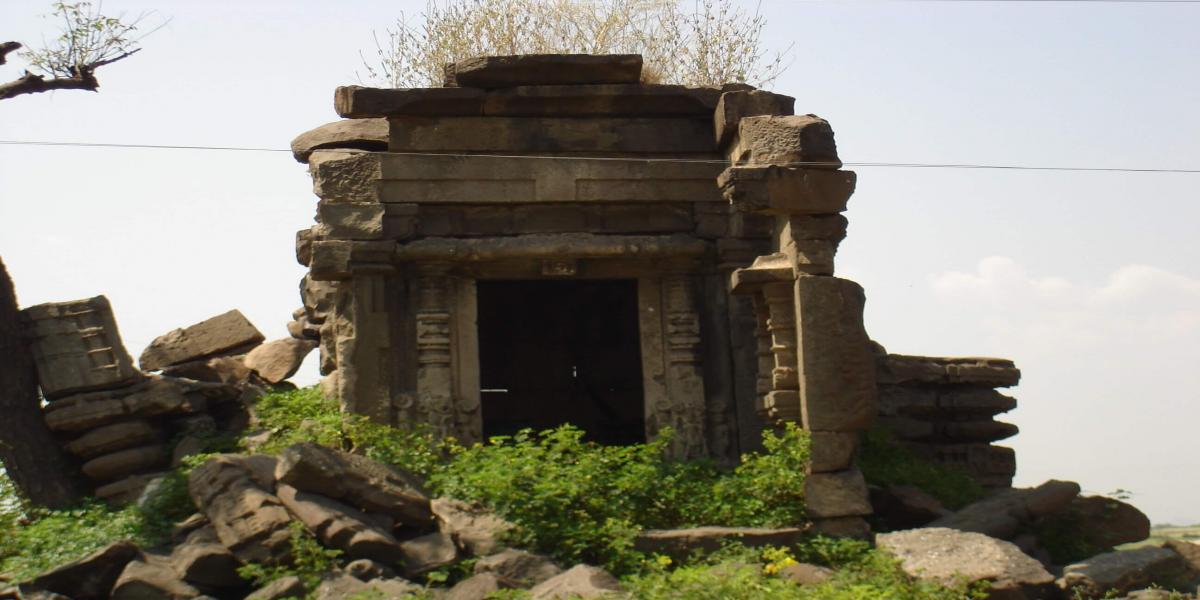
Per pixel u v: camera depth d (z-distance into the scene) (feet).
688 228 50.62
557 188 49.73
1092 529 43.65
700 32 76.64
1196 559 39.81
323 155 49.16
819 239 43.06
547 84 49.93
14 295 52.42
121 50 57.16
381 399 47.75
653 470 41.60
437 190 49.32
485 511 38.06
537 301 69.77
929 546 36.81
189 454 51.24
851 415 42.01
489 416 68.64
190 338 63.00
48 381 51.42
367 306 48.14
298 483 36.76
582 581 31.78
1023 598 33.88
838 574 35.14
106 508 47.88
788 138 43.60
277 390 59.67
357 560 34.30
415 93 49.11
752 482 41.78
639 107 50.55
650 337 50.16
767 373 44.88
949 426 53.36
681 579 32.19
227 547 35.09
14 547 39.04
